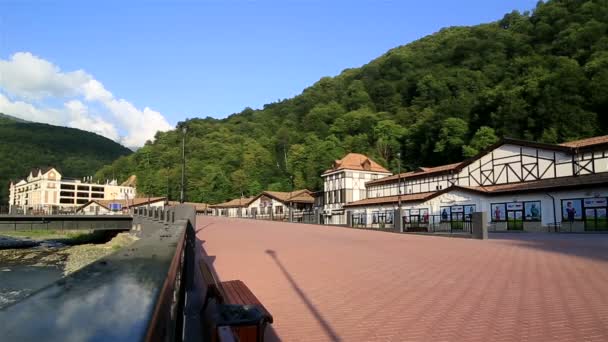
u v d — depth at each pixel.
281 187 103.75
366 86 134.00
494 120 70.94
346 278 10.30
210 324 6.20
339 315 6.86
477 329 6.02
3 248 44.91
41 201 125.88
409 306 7.42
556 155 35.47
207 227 36.03
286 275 10.74
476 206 38.25
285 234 27.08
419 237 25.22
